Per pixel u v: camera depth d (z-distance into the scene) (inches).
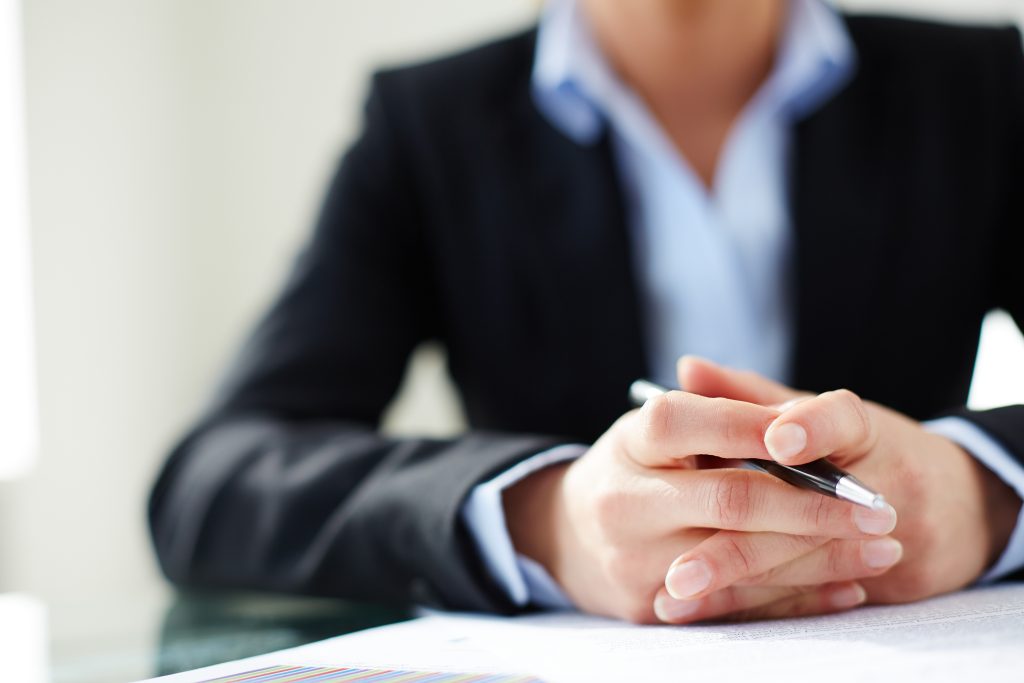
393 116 42.0
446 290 40.7
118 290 104.8
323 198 43.3
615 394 36.7
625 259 36.9
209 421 34.0
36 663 19.8
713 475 17.5
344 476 26.5
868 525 16.3
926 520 18.7
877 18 40.4
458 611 22.5
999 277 40.1
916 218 36.8
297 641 20.8
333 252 40.8
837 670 12.7
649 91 39.8
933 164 37.4
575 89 37.9
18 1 96.4
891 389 36.2
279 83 112.7
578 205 37.6
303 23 111.1
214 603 28.2
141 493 105.2
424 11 103.7
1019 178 39.1
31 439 95.7
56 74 99.9
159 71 110.6
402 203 41.6
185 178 113.0
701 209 39.0
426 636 18.8
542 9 45.6
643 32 38.2
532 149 39.1
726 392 20.5
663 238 39.3
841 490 16.0
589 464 20.0
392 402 41.1
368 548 24.0
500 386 38.9
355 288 40.2
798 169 36.8
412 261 42.1
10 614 29.1
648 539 18.4
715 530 17.9
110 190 104.6
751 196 39.6
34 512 95.1
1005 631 14.7
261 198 113.7
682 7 37.0
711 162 40.6
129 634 23.4
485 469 21.7
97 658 20.1
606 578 19.1
